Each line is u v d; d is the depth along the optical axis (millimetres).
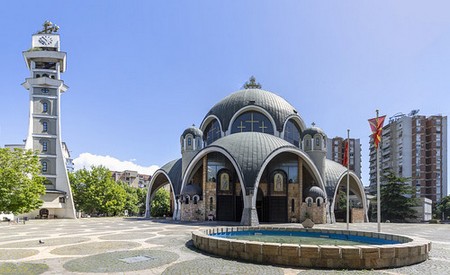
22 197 29797
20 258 14078
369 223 45094
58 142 55281
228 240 14250
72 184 61656
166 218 48719
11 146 58094
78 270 11766
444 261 13648
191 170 42250
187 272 11461
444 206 78000
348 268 12023
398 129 91062
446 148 87375
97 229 28812
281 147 37844
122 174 137250
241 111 48688
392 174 60969
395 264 12484
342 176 46250
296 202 40188
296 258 12391
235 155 37250
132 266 12398
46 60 56938
